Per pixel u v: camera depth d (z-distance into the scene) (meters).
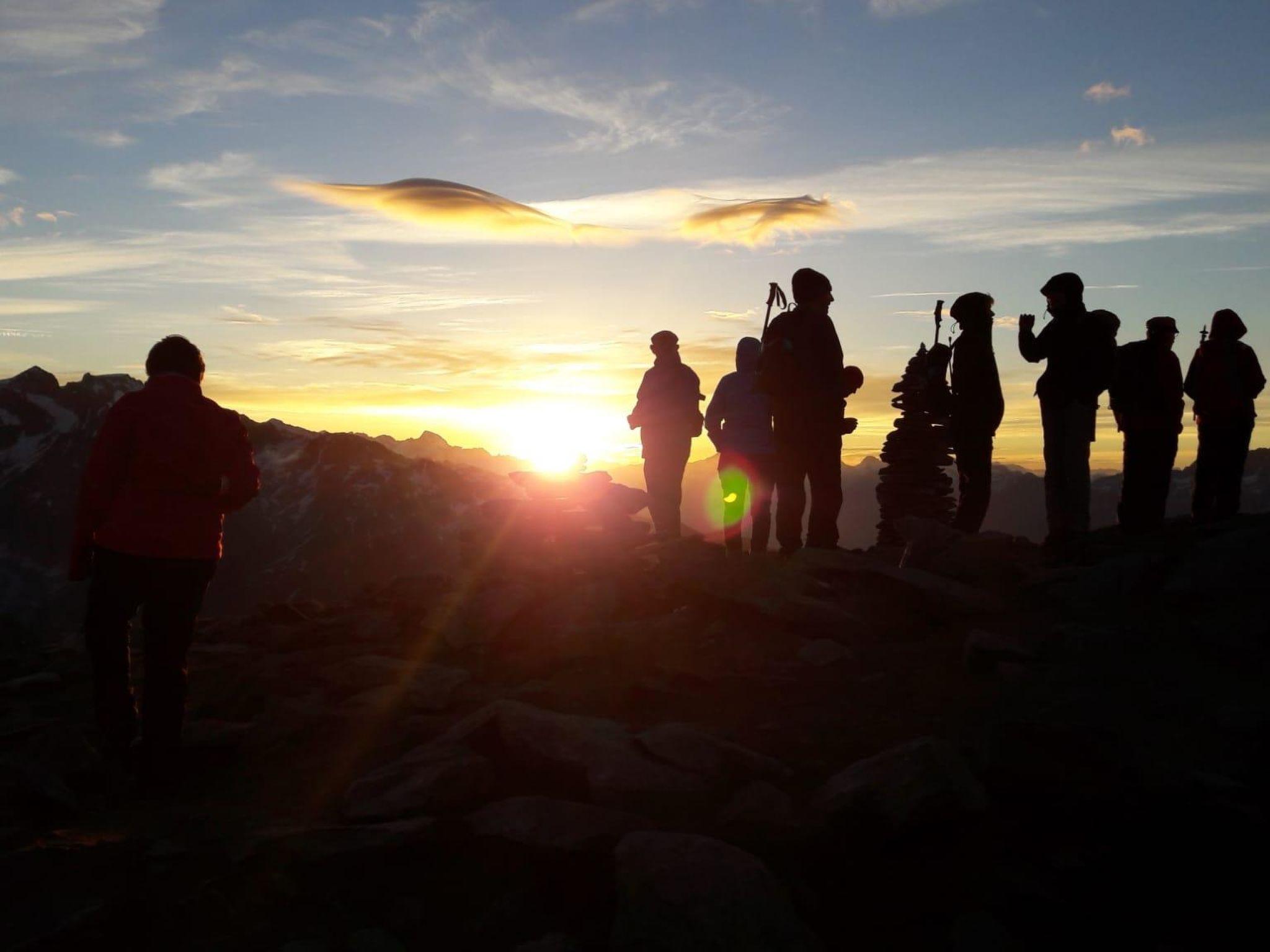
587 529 9.88
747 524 10.35
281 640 7.88
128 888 3.41
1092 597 6.83
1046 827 3.71
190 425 4.93
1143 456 10.52
